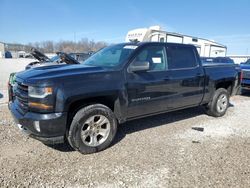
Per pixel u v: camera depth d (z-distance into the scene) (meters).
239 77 6.47
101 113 3.85
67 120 3.63
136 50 4.32
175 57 4.93
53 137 3.48
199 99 5.44
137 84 4.20
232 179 3.14
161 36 12.88
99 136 3.94
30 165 3.43
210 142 4.36
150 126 5.20
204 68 5.48
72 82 3.51
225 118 5.94
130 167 3.42
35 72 3.77
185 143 4.29
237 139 4.53
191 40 14.56
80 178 3.13
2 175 3.15
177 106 5.00
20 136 4.43
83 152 3.76
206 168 3.41
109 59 4.50
